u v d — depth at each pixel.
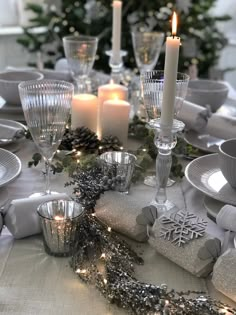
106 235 0.44
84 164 0.56
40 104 0.48
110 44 1.42
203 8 1.48
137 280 0.40
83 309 0.37
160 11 1.44
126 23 1.42
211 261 0.41
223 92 0.78
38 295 0.39
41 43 1.47
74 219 0.42
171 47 0.45
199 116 0.68
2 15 1.67
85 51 0.80
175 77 0.46
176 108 0.51
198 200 0.54
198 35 1.52
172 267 0.43
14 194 0.53
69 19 1.45
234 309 0.37
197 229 0.42
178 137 0.64
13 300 0.38
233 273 0.38
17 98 0.74
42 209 0.44
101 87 0.72
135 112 0.79
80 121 0.68
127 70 1.05
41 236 0.47
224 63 1.77
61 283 0.40
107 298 0.38
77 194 0.49
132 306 0.36
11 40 1.65
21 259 0.43
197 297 0.38
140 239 0.45
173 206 0.50
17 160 0.55
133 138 0.71
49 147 0.51
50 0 1.54
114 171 0.51
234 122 0.66
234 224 0.44
